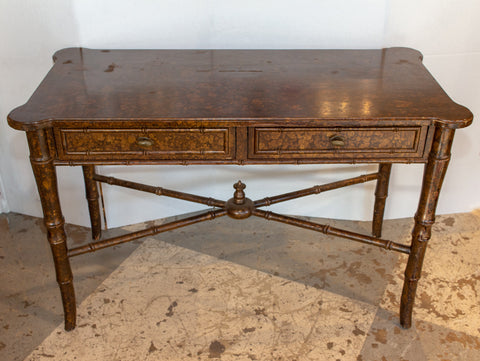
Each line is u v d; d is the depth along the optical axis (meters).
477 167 2.43
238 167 2.39
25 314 1.95
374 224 2.34
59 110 1.55
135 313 1.95
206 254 2.26
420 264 1.78
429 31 2.11
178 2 2.05
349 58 2.02
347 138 1.59
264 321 1.91
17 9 2.00
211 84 1.76
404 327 1.89
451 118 1.50
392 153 1.61
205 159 1.63
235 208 1.90
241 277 2.13
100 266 2.18
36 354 1.78
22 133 2.28
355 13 2.06
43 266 2.19
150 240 2.34
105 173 2.29
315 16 2.08
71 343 1.82
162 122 1.52
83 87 1.73
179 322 1.91
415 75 1.85
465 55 2.16
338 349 1.80
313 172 2.38
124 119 1.51
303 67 1.93
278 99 1.65
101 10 2.02
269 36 2.12
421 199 1.68
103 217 2.37
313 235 2.39
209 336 1.85
